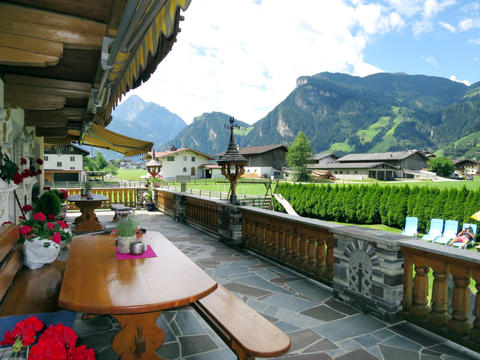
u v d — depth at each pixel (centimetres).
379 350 257
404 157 9062
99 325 299
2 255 226
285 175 7556
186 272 240
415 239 308
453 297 273
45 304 241
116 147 999
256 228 571
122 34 182
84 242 347
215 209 723
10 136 390
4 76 342
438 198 1603
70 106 509
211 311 220
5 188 363
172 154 6838
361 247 333
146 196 1284
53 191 720
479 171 12525
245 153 8162
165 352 254
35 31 210
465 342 261
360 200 2003
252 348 172
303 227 448
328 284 403
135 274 235
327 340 272
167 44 196
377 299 317
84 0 199
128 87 276
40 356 124
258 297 369
